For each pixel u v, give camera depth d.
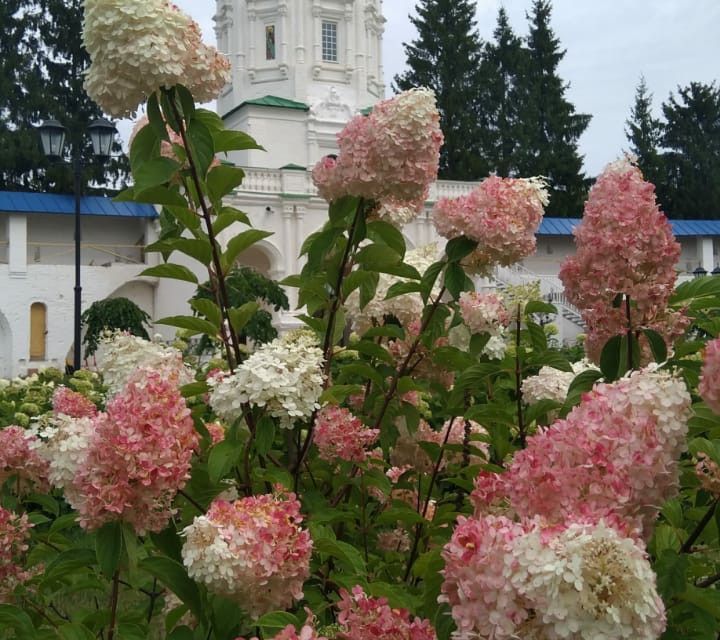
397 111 2.97
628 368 2.82
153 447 2.21
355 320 4.02
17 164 35.38
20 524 2.87
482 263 3.44
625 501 1.74
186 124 2.97
